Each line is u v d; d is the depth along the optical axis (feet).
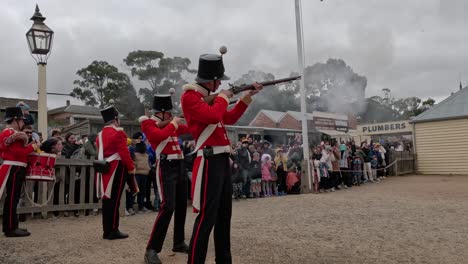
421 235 20.36
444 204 31.09
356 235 20.43
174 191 16.37
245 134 65.10
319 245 18.47
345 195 37.96
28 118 25.23
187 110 12.32
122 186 19.56
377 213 26.86
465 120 67.36
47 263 15.38
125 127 53.36
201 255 12.27
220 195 12.65
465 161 67.21
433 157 70.54
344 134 87.04
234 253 17.04
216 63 12.79
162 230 15.76
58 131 30.09
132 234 20.51
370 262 15.89
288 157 46.09
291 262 15.87
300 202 32.37
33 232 21.16
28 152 20.45
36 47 30.22
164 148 16.56
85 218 26.35
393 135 94.02
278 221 24.31
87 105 133.90
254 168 39.09
